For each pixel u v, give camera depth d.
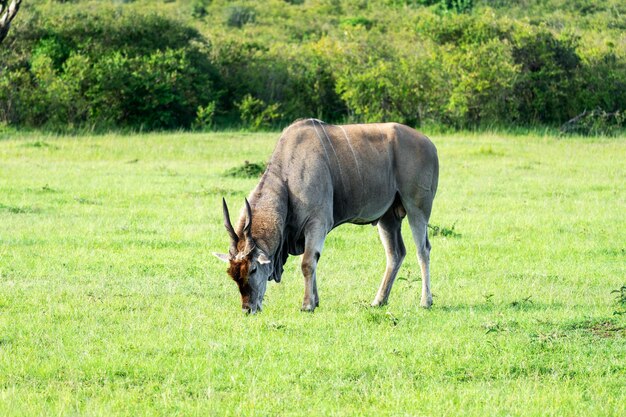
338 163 33.78
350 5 167.62
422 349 27.84
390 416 22.69
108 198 58.44
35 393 23.86
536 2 161.25
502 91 109.69
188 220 50.97
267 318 31.23
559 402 23.55
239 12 158.88
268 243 31.53
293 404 23.44
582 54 118.06
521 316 31.89
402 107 112.44
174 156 82.75
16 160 77.44
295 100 119.75
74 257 41.31
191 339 28.72
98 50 116.38
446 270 40.53
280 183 32.91
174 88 112.12
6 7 102.88
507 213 54.59
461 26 121.25
